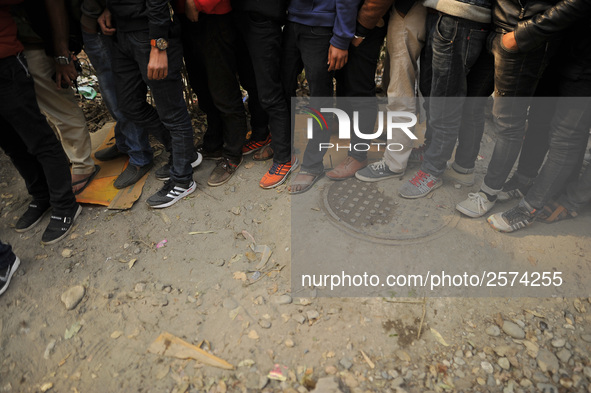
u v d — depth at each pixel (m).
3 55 2.09
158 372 1.91
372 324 2.05
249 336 2.03
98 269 2.44
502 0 1.98
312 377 1.85
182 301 2.23
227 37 2.53
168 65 2.38
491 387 1.79
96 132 3.62
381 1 2.19
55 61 2.59
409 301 2.16
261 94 2.71
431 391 1.79
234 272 2.38
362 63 2.56
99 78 2.72
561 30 1.84
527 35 1.88
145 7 2.21
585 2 1.68
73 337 2.09
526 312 2.08
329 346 1.97
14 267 2.41
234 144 2.99
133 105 2.66
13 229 2.75
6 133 2.44
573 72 1.98
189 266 2.43
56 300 2.28
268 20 2.43
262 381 1.84
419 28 2.38
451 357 1.91
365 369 1.87
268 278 2.32
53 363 1.99
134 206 2.88
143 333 2.08
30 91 2.28
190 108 3.85
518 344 1.95
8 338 2.10
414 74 2.57
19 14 2.37
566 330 1.99
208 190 2.98
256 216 2.75
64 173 2.59
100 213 2.83
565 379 1.80
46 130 2.43
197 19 2.40
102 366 1.95
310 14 2.37
